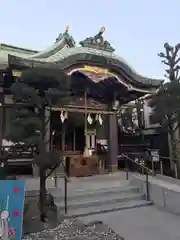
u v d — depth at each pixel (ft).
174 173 34.35
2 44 43.91
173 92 32.89
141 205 23.26
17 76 25.54
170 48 36.91
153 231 16.94
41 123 19.52
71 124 38.17
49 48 39.40
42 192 19.34
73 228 17.47
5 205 14.73
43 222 18.60
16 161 30.94
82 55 29.19
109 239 15.56
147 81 34.99
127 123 51.08
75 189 24.79
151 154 36.70
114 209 21.72
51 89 19.56
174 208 21.16
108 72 31.76
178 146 37.29
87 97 36.24
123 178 31.78
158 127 44.86
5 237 14.11
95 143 39.14
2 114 30.01
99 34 36.45
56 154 19.22
